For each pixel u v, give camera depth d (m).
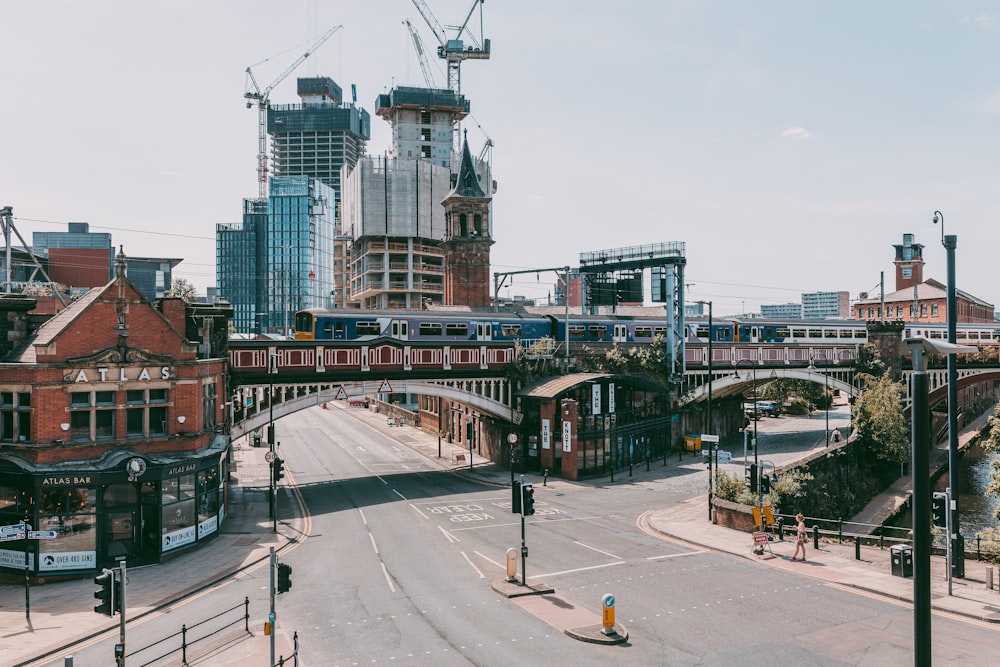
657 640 20.66
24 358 30.66
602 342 66.88
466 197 87.69
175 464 30.81
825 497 50.91
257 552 31.84
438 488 48.56
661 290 69.00
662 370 65.88
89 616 23.75
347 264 182.75
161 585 26.97
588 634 20.80
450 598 24.62
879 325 81.69
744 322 75.19
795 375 74.81
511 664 19.05
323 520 38.56
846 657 19.33
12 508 29.19
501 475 53.88
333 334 53.66
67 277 98.12
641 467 57.28
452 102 178.00
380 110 177.38
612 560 29.66
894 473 66.00
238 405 46.91
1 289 54.34
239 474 55.38
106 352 30.84
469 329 60.69
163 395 33.00
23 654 20.14
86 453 30.20
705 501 43.28
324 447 72.12
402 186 148.50
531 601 24.22
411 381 52.41
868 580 26.30
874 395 64.75
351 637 21.06
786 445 68.94
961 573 26.53
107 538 30.06
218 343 40.34
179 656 19.69
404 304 148.88
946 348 12.38
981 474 68.62
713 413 74.88
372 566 28.97
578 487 48.59
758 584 26.12
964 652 19.34
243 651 19.97
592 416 53.84
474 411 66.50
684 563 29.17
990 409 107.12
